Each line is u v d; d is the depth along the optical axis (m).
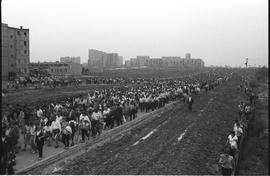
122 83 71.50
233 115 30.66
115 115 22.34
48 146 16.83
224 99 45.06
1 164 11.65
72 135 16.88
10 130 13.99
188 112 31.20
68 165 13.66
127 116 25.47
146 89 43.88
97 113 19.23
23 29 82.75
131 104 25.48
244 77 113.38
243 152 17.05
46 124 16.84
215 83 70.75
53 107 21.80
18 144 15.98
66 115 19.53
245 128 19.52
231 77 116.06
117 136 19.75
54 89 52.56
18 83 54.09
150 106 30.66
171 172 13.19
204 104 38.06
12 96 40.22
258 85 77.88
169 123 24.89
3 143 12.19
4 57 77.00
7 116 18.98
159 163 14.35
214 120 26.88
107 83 72.06
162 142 18.39
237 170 13.55
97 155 15.38
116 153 15.85
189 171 13.47
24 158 14.40
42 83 60.41
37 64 108.31
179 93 41.81
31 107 23.20
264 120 28.86
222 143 19.23
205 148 17.58
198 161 15.11
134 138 19.47
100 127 19.48
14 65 80.62
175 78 105.12
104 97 30.58
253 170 14.89
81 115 18.05
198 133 21.19
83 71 118.69
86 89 54.16
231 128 24.17
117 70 168.62
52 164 13.80
